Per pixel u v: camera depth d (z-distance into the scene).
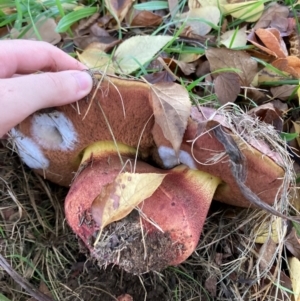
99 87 0.19
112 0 0.32
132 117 0.20
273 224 0.26
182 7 0.33
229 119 0.20
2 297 0.24
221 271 0.26
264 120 0.27
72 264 0.26
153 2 0.33
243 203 0.24
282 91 0.30
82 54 0.30
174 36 0.30
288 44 0.32
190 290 0.26
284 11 0.32
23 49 0.24
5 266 0.22
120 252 0.20
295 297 0.25
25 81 0.19
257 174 0.20
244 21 0.33
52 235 0.26
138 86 0.18
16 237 0.26
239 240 0.26
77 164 0.24
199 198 0.21
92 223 0.20
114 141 0.21
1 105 0.19
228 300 0.25
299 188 0.27
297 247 0.27
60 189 0.28
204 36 0.32
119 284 0.25
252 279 0.25
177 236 0.20
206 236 0.26
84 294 0.25
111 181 0.20
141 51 0.30
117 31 0.32
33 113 0.20
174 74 0.30
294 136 0.27
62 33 0.32
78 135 0.21
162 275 0.24
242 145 0.19
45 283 0.26
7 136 0.25
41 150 0.23
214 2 0.33
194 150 0.20
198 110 0.20
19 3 0.30
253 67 0.29
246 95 0.30
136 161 0.22
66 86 0.18
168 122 0.19
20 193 0.27
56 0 0.30
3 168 0.26
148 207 0.20
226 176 0.21
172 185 0.21
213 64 0.30
